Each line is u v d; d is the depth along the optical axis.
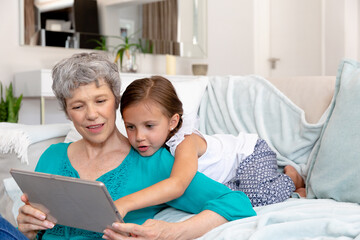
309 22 4.45
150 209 1.30
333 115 1.56
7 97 3.06
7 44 3.27
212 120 2.01
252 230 1.08
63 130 1.75
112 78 1.15
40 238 1.22
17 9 3.30
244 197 1.23
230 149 1.64
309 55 4.46
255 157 1.63
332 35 4.28
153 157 1.25
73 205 0.96
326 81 1.83
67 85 1.10
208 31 4.65
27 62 3.37
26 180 0.99
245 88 1.99
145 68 4.06
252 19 4.57
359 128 1.43
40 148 1.69
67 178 0.89
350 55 4.23
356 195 1.37
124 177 1.22
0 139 1.64
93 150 1.24
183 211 1.30
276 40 4.70
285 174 1.65
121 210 1.02
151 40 4.07
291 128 1.78
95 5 3.68
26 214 1.09
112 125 1.18
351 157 1.41
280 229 1.06
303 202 1.38
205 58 4.58
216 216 1.16
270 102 1.87
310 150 1.71
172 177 1.15
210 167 1.59
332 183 1.44
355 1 4.22
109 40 3.77
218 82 2.10
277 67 4.71
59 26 3.48
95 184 0.85
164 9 4.16
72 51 3.60
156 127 1.24
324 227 1.08
